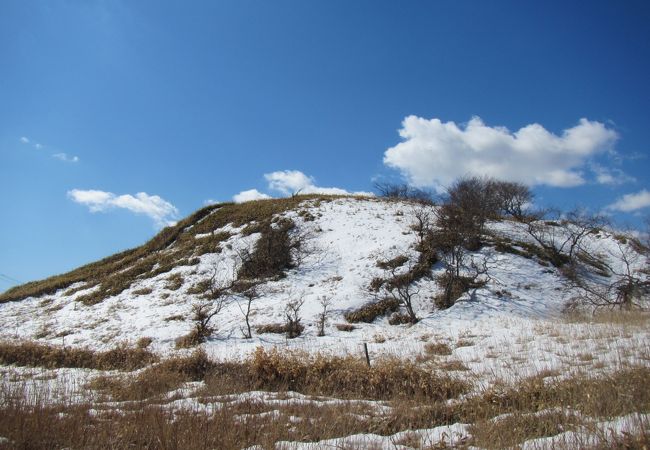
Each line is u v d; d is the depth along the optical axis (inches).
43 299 1376.7
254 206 1781.5
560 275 1178.6
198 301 1167.6
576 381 345.7
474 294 1063.6
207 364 601.9
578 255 1321.4
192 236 1614.2
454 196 1566.2
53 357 722.8
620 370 354.0
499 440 251.0
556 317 905.5
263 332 938.7
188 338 886.4
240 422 315.9
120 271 1496.1
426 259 1206.3
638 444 213.9
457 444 260.5
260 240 1428.4
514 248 1285.7
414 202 1775.3
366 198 1840.6
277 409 368.5
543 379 375.6
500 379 402.6
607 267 1291.8
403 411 342.3
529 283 1125.7
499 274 1150.3
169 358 648.4
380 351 687.1
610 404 281.6
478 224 1368.1
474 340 693.9
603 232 1480.1
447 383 418.6
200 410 348.8
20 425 279.3
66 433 281.3
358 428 316.2
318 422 319.3
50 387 493.4
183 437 272.7
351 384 475.5
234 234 1534.2
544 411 296.2
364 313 1008.2
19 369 665.0
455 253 1229.1
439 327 884.6
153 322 1060.5
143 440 276.7
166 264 1437.0
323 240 1428.4
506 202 1734.7
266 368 525.7
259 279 1249.4
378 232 1425.9
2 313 1284.4
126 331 1018.7
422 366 517.3
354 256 1302.9
